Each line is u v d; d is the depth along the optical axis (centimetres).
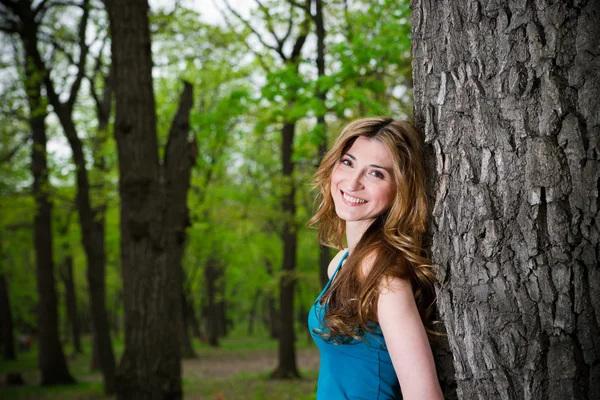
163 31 1089
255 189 1622
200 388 1222
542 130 135
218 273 2814
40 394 1232
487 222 143
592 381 133
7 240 1792
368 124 187
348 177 188
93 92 1246
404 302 161
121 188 595
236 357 2141
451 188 152
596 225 131
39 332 1406
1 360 2230
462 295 149
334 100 679
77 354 2427
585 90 132
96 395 1198
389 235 175
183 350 2075
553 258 135
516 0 138
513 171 139
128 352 578
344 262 204
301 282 1905
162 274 587
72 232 1730
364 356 180
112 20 595
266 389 1170
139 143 589
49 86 1107
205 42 1174
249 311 4303
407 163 175
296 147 771
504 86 140
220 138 941
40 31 1150
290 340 1346
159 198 594
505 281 141
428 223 168
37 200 1374
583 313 133
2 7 1093
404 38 652
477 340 146
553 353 135
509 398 141
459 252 150
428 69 159
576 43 132
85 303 3369
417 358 155
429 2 158
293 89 748
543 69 135
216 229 1691
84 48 1171
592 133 132
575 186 133
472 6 146
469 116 146
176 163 613
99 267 1214
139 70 592
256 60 1197
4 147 1491
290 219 1282
